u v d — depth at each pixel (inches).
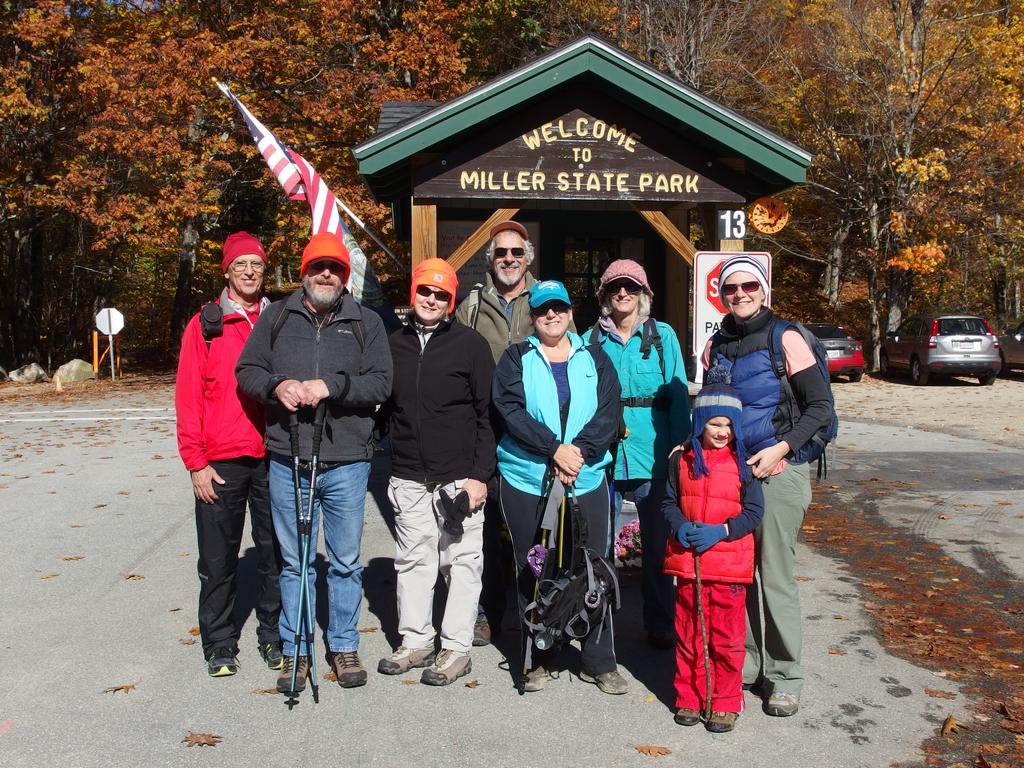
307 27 844.6
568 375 168.6
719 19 951.6
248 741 150.9
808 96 952.3
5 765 142.6
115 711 162.6
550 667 172.9
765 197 306.5
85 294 1235.9
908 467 408.2
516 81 275.1
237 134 914.1
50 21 858.1
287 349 166.9
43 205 883.4
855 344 869.2
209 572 177.2
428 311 173.3
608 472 180.4
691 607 154.4
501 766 142.5
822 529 297.4
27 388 909.2
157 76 829.2
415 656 181.5
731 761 143.6
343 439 168.1
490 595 198.2
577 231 414.6
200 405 173.5
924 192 908.0
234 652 181.3
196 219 1123.9
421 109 370.9
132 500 345.4
